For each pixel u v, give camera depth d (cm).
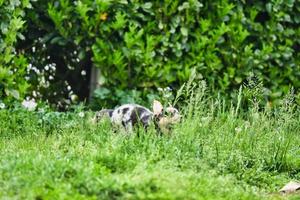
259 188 1273
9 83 1672
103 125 1548
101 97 1772
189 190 1080
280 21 1936
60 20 1750
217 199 1085
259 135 1444
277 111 1723
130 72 1800
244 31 1836
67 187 1016
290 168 1389
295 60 1942
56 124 1630
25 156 1162
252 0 1911
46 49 1936
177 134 1416
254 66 1862
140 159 1245
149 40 1764
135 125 1512
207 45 1833
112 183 1033
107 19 1783
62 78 2022
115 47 1791
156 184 1047
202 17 1866
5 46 1666
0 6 1670
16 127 1589
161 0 1816
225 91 1850
